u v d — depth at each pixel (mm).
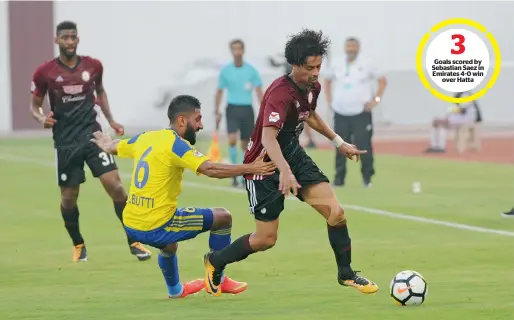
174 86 81438
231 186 43312
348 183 44000
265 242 19375
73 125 25172
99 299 20328
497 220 32250
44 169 51000
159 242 19484
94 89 25656
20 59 84125
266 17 87750
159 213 19328
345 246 19484
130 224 19609
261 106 18953
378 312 18391
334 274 23109
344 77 41688
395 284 19000
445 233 29609
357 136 41812
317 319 17828
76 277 23141
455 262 24594
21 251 27125
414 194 39750
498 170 49438
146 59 86000
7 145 67438
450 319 17672
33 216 34250
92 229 31125
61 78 25125
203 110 79125
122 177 46594
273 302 19703
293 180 17938
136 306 19453
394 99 84250
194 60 85438
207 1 87125
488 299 19688
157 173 19203
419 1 88125
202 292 20953
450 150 61969
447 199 38031
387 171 49312
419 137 72875
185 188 42531
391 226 31172
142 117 85562
